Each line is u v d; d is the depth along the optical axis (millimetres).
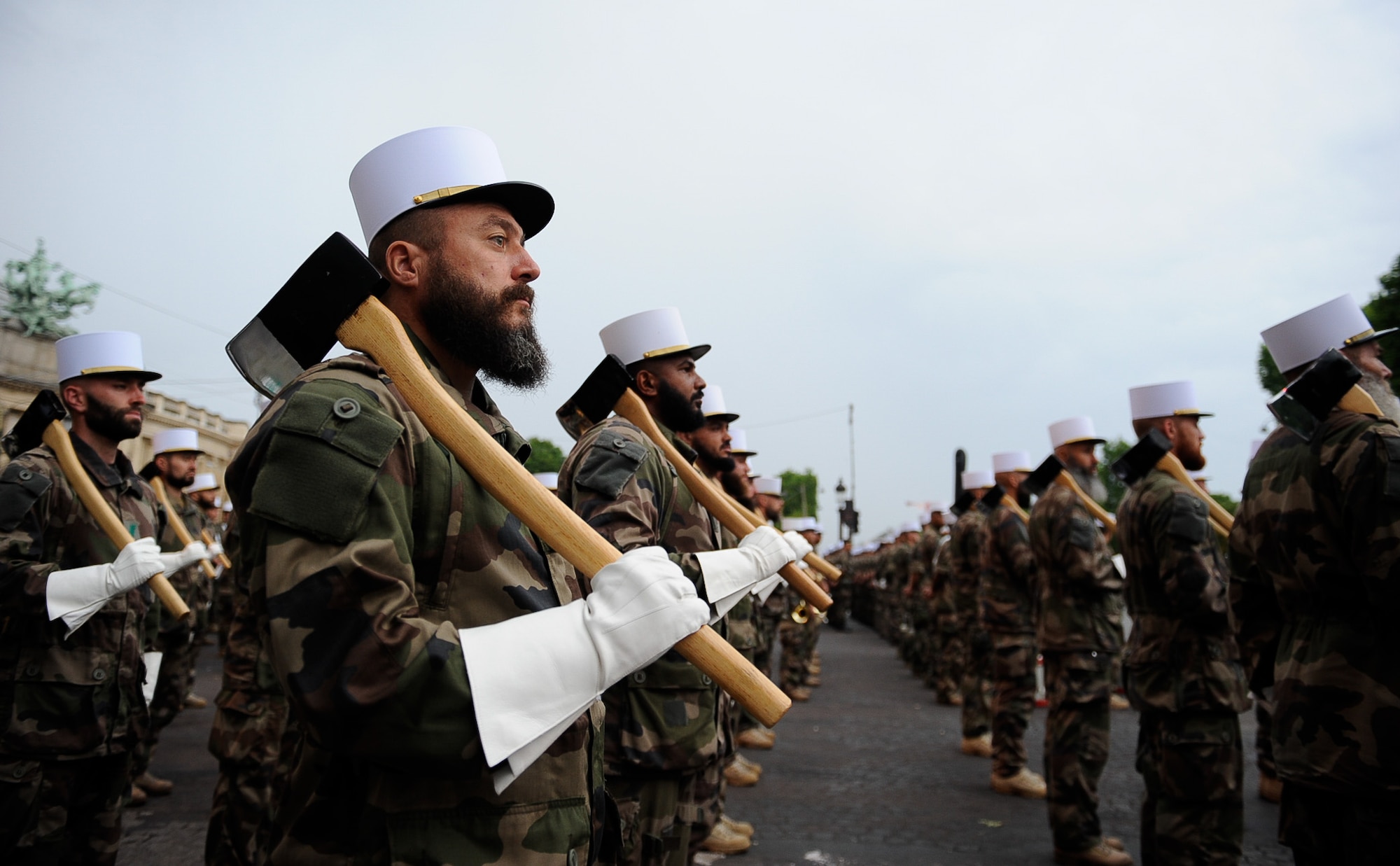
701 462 4258
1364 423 2965
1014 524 7004
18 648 3480
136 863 4887
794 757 8109
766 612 9273
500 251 1926
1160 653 4207
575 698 1477
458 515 1630
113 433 4242
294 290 1716
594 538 1613
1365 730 2881
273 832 1656
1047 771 5219
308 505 1438
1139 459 4473
